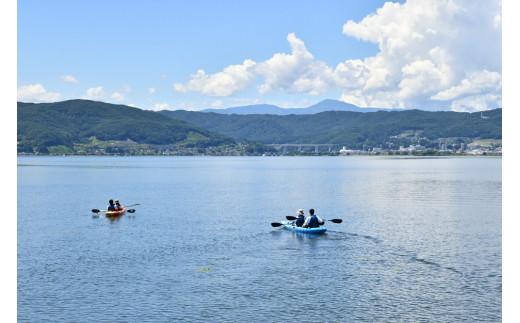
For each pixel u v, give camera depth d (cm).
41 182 13538
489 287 3116
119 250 4212
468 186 11256
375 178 14975
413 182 12850
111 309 2772
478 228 5238
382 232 5019
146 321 2603
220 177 16300
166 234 4969
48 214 6525
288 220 5888
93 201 8312
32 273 3478
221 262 3784
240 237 4797
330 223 5650
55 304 2850
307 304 2841
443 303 2844
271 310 2752
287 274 3447
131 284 3225
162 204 7756
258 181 13962
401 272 3475
